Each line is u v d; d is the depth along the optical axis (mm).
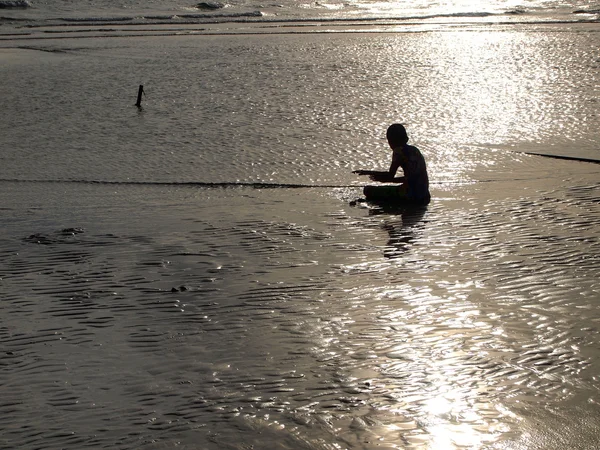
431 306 6203
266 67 22062
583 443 4141
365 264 7324
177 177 11117
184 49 26891
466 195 9930
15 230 8711
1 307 6438
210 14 41875
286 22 38281
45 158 12477
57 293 6746
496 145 12828
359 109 15961
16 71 22250
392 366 5125
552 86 18391
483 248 7746
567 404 4566
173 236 8352
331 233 8391
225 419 4477
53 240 8289
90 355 5441
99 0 45656
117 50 27016
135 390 4875
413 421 4406
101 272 7266
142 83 19766
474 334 5629
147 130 14422
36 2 44719
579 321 5840
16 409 4664
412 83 19047
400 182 9703
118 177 11203
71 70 22297
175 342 5629
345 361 5219
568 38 28203
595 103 16234
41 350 5555
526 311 6059
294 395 4750
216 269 7273
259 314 6121
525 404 4578
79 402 4738
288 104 16609
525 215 8930
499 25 35031
